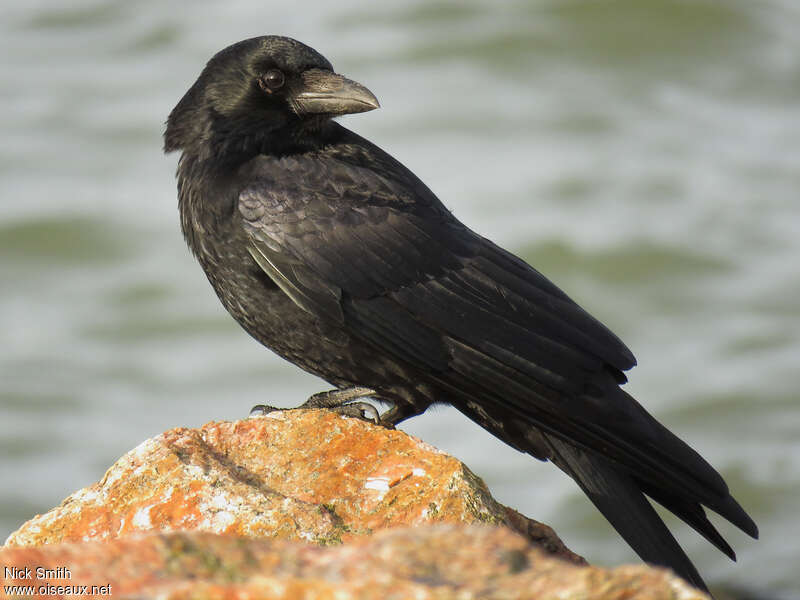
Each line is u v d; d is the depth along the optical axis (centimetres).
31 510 1667
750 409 1875
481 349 723
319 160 765
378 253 737
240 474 635
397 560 419
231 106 781
